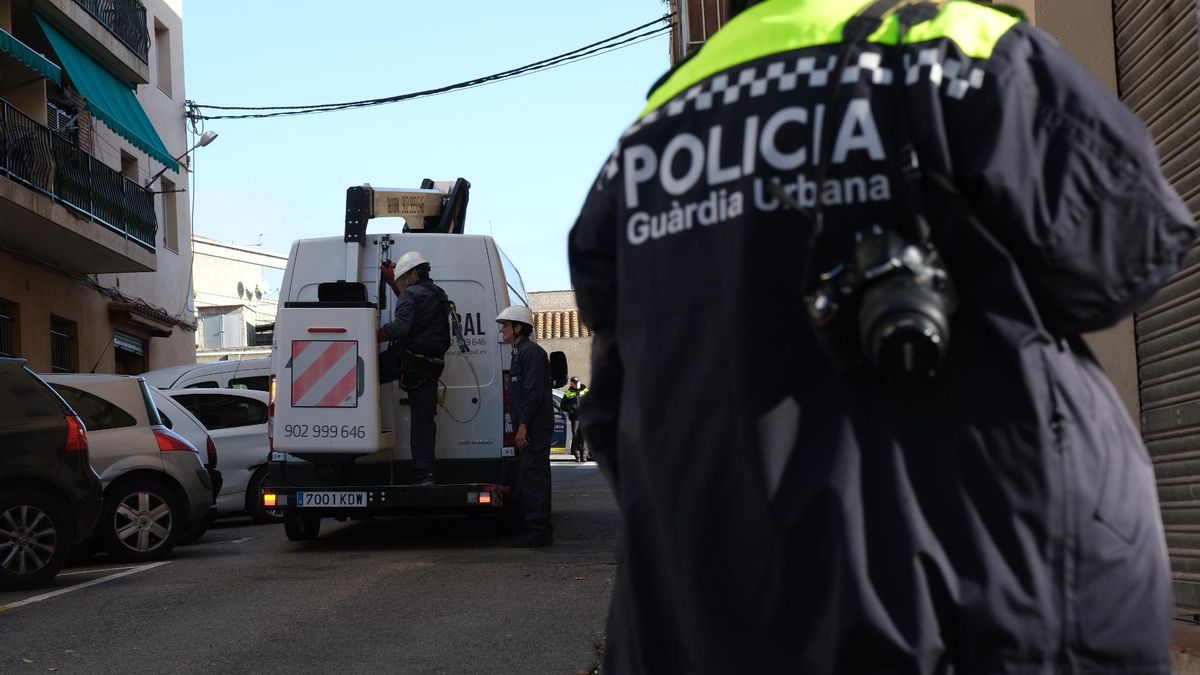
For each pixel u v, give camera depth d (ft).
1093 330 5.37
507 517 40.14
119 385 38.17
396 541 39.70
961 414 5.16
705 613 5.33
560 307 192.85
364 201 37.29
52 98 80.69
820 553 5.11
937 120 5.25
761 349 5.29
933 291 4.99
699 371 5.47
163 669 20.31
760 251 5.36
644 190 5.87
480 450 36.83
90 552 38.75
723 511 5.34
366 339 35.12
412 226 45.11
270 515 52.54
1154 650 5.19
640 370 5.70
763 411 5.24
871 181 5.28
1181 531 19.94
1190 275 19.35
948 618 5.05
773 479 5.18
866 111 5.35
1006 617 4.99
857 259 5.08
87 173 77.87
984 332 5.22
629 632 5.83
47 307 80.89
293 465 36.40
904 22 5.52
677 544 5.46
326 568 32.58
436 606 25.80
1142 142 5.22
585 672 19.16
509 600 26.35
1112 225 5.16
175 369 56.90
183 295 105.91
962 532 5.08
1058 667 5.05
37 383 32.42
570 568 31.27
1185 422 19.67
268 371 57.16
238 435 51.78
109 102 81.20
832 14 5.71
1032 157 5.18
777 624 5.16
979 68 5.31
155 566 35.35
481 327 37.09
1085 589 5.08
